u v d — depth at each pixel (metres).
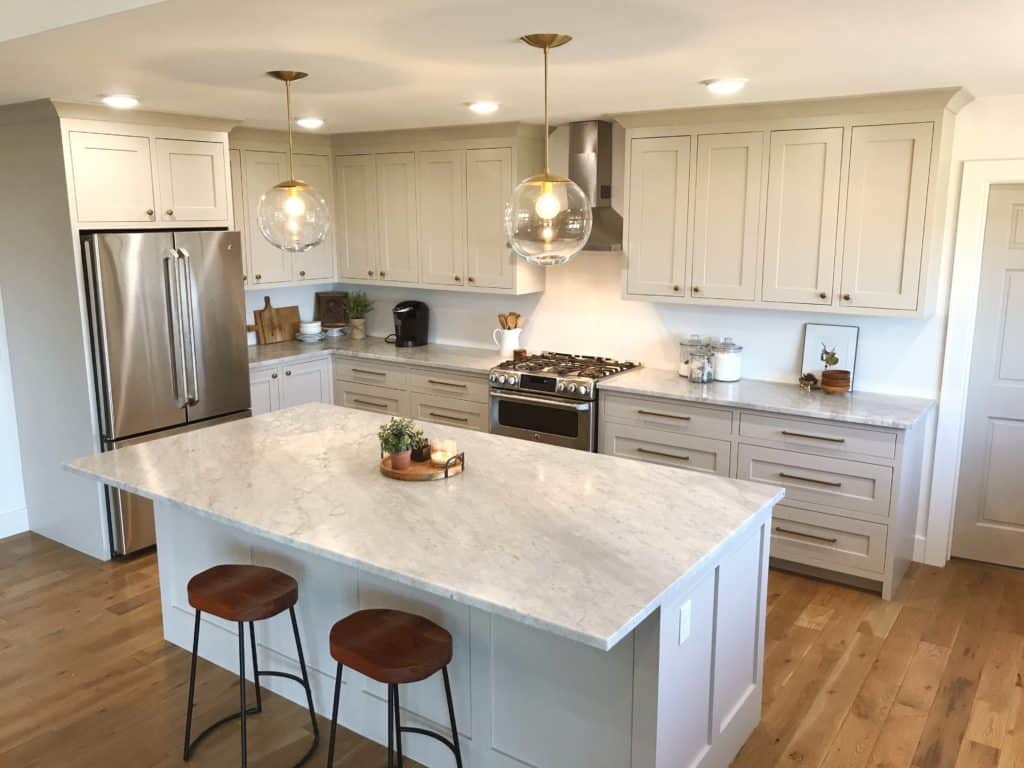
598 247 4.94
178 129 4.66
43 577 4.40
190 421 4.79
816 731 3.04
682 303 4.79
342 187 5.97
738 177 4.40
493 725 2.66
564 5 2.26
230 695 3.33
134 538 4.61
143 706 3.25
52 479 4.77
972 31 2.57
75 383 4.44
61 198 4.22
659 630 2.22
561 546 2.41
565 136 5.20
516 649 2.55
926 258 3.99
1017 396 4.29
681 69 3.23
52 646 3.70
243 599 2.77
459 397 5.41
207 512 2.70
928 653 3.58
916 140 3.91
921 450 4.35
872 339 4.48
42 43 2.71
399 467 3.04
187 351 4.68
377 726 3.00
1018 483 4.37
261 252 5.60
